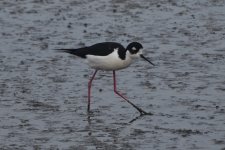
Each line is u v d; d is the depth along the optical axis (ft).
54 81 54.95
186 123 46.03
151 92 52.49
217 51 62.54
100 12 76.18
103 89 53.42
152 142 42.55
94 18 74.08
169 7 77.87
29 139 43.14
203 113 47.88
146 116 47.70
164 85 53.98
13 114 47.75
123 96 51.47
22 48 63.98
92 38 67.00
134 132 44.45
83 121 46.70
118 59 49.55
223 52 62.18
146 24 71.61
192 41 65.67
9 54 62.18
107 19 73.56
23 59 60.70
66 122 46.42
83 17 74.49
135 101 50.67
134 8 77.61
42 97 51.29
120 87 53.83
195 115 47.52
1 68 58.08
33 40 66.59
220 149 41.22
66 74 56.80
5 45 64.95
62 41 66.08
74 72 57.36
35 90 52.75
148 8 77.56
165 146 41.83
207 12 75.72
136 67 58.65
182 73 56.70
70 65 59.21
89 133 44.29
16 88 53.11
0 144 42.24
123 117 47.55
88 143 42.42
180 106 49.39
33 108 49.01
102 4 79.41
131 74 56.90
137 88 53.52
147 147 41.68
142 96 51.72
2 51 63.16
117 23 72.08
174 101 50.39
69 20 73.46
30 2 80.53
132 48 49.42
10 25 71.72
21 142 42.60
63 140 42.98
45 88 53.26
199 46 64.13
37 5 79.30
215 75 56.03
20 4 79.61
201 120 46.55
